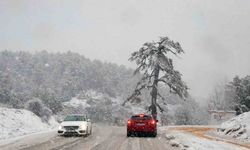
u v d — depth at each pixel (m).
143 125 24.19
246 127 24.05
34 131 25.75
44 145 17.08
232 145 17.88
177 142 19.44
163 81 45.41
